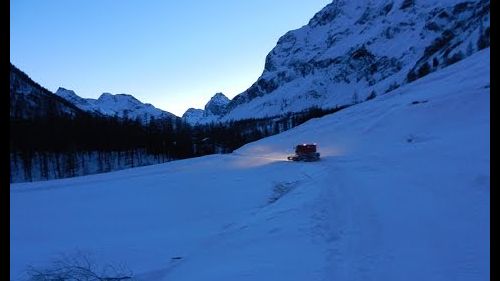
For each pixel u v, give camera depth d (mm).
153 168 54438
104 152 103500
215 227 21875
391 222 13820
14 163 88875
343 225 14312
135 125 115312
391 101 80938
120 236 22016
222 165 51562
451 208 14641
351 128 68375
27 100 143125
